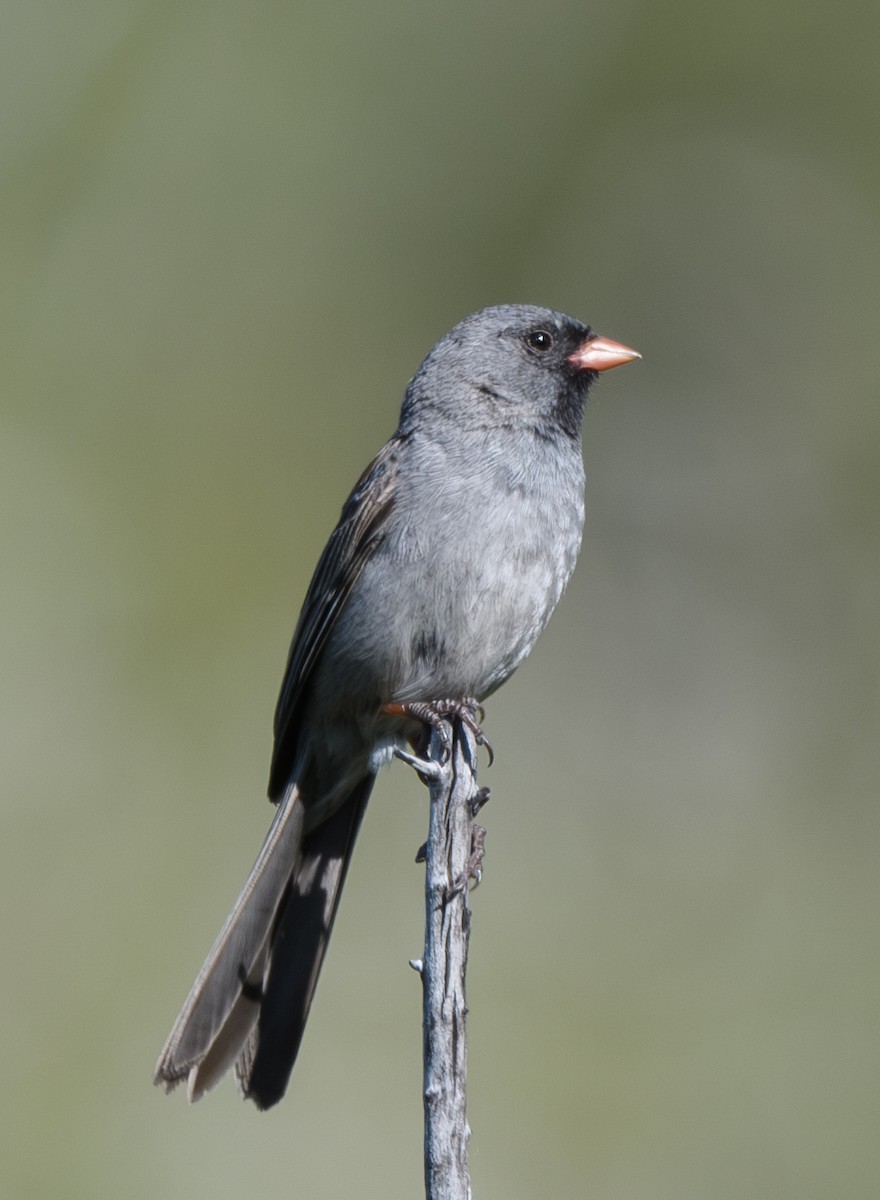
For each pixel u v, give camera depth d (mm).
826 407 16922
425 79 16859
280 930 8055
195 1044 7480
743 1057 11445
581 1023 11719
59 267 15562
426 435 8383
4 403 14891
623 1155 10938
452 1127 6227
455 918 6562
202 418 15484
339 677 8266
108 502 14727
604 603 16500
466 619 8070
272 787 8578
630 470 16953
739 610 16406
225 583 14727
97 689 13609
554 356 8680
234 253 16109
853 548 16547
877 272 16906
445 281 16781
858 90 17016
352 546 8258
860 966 12195
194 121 16203
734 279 17125
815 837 14250
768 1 17062
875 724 15664
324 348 16078
